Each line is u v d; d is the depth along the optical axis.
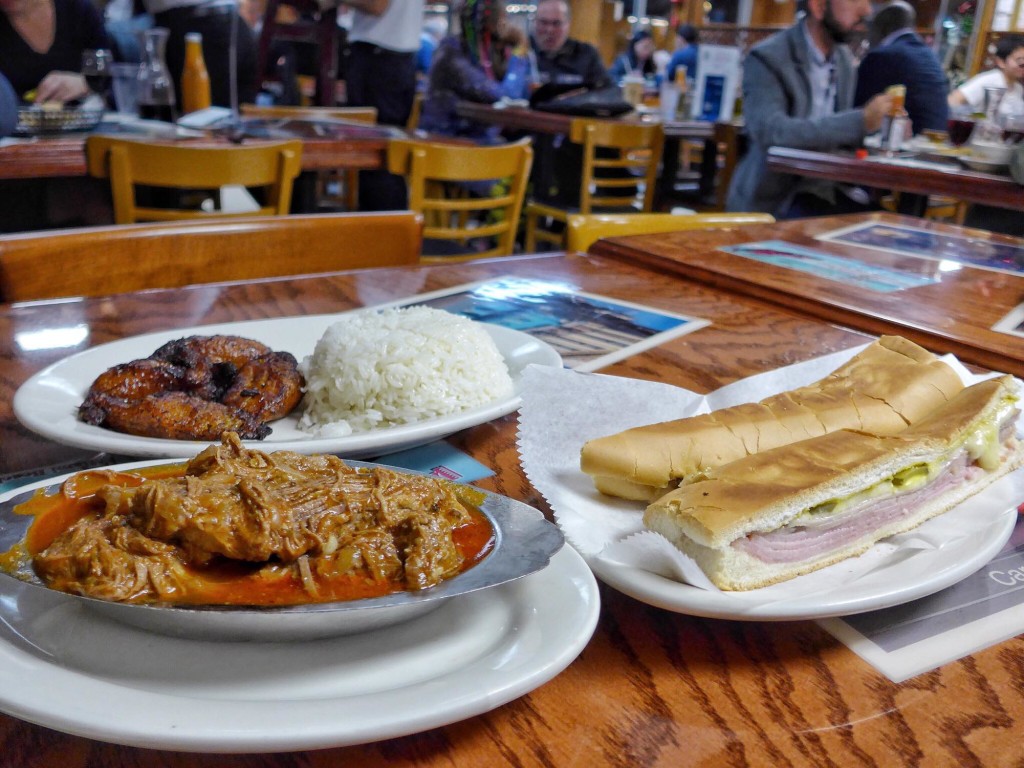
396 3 5.20
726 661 0.64
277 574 0.59
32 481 0.87
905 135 4.04
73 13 3.95
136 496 0.61
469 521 0.68
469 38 6.36
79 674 0.52
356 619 0.56
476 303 1.58
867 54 4.75
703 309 1.63
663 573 0.68
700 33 9.24
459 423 0.95
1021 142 3.10
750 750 0.55
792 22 8.96
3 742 0.53
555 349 1.33
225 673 0.55
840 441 0.81
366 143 3.40
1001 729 0.57
